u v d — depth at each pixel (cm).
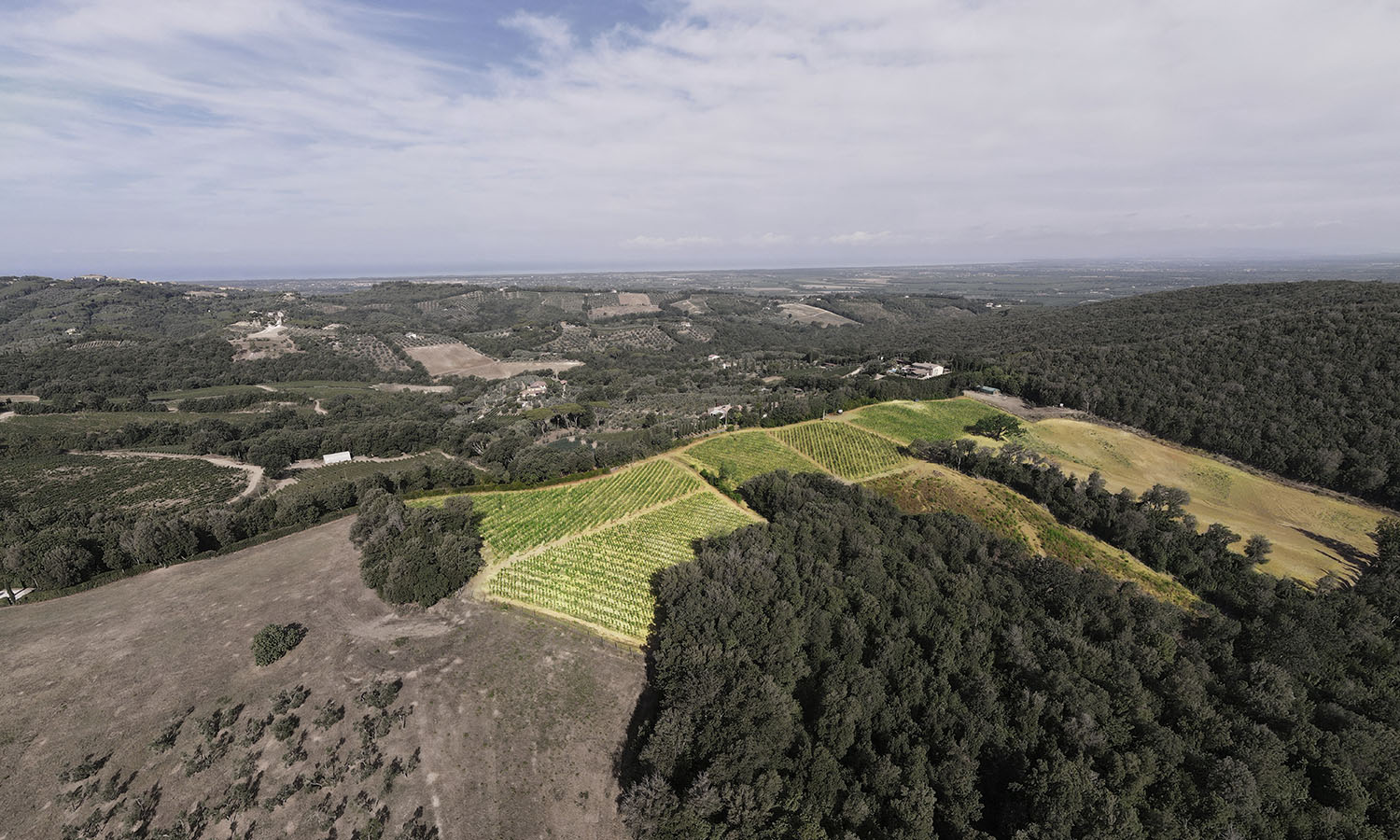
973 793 4284
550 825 4156
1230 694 5500
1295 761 4806
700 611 5831
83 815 3981
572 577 7312
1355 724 4975
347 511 8888
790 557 7150
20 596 6412
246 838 3897
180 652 5584
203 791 4184
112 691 5066
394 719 4888
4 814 3950
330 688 5216
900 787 4244
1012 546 7875
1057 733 4872
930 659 5700
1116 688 5316
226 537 7719
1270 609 6850
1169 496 8894
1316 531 9306
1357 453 9938
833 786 4234
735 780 4153
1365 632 6138
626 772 4609
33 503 9588
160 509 9719
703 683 4809
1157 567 8175
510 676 5506
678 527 8944
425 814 4144
